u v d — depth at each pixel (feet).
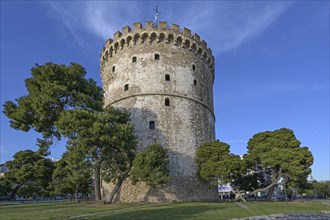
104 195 141.79
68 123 102.17
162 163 112.78
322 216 76.43
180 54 153.48
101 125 102.32
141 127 138.82
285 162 132.67
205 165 129.70
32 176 198.59
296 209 96.37
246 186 169.48
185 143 141.28
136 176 107.55
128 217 69.87
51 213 78.74
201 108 155.12
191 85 152.56
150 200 126.82
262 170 156.04
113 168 112.37
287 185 150.51
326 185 298.56
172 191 130.52
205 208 89.92
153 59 148.15
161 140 137.28
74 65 123.75
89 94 126.62
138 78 146.20
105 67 165.99
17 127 118.01
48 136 121.19
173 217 69.36
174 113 143.13
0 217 70.44
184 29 156.56
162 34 151.33
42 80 117.91
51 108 116.78
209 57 169.99
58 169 123.13
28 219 66.90
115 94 151.43
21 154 204.03
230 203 115.34
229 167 123.03
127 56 152.25
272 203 118.62
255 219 68.23
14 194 207.41
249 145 159.74
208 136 155.74
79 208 94.17
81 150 99.76
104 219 66.74
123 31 154.92
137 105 142.31
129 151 110.63
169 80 147.02
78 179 105.60
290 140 146.72
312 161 136.77
